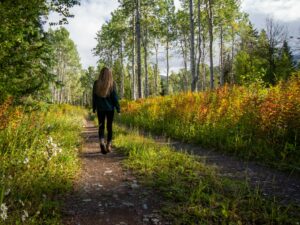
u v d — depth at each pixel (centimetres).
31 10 815
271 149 636
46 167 485
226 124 858
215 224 316
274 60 3195
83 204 382
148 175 505
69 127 1209
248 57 3478
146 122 1363
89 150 785
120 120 1847
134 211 360
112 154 717
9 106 727
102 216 346
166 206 369
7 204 340
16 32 790
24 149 556
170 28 4500
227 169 549
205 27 3850
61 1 929
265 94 931
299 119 671
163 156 641
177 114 1182
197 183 454
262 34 3603
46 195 398
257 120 760
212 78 2803
